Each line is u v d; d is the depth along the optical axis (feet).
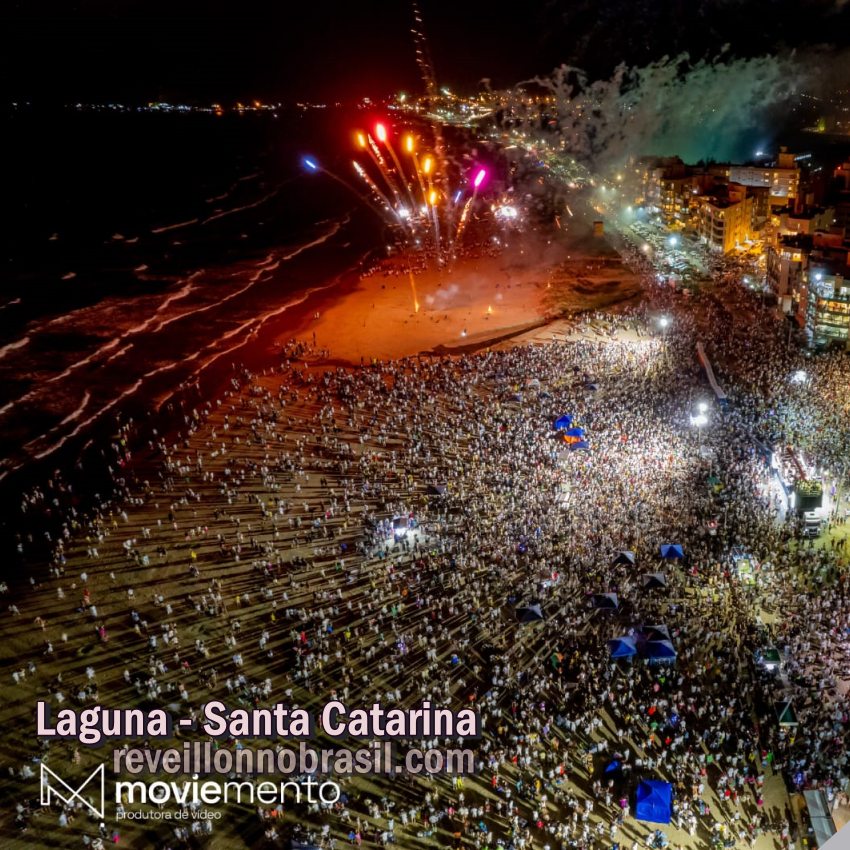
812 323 307.17
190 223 580.71
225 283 430.61
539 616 151.64
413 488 210.59
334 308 384.27
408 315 368.89
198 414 265.95
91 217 595.06
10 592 169.68
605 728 133.49
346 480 215.92
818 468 206.18
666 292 382.22
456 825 116.47
